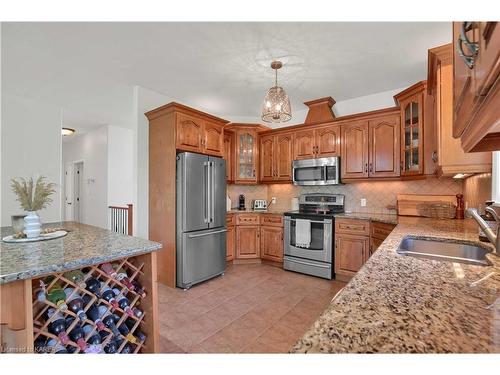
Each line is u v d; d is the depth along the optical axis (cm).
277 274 349
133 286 154
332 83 324
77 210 651
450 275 92
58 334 122
